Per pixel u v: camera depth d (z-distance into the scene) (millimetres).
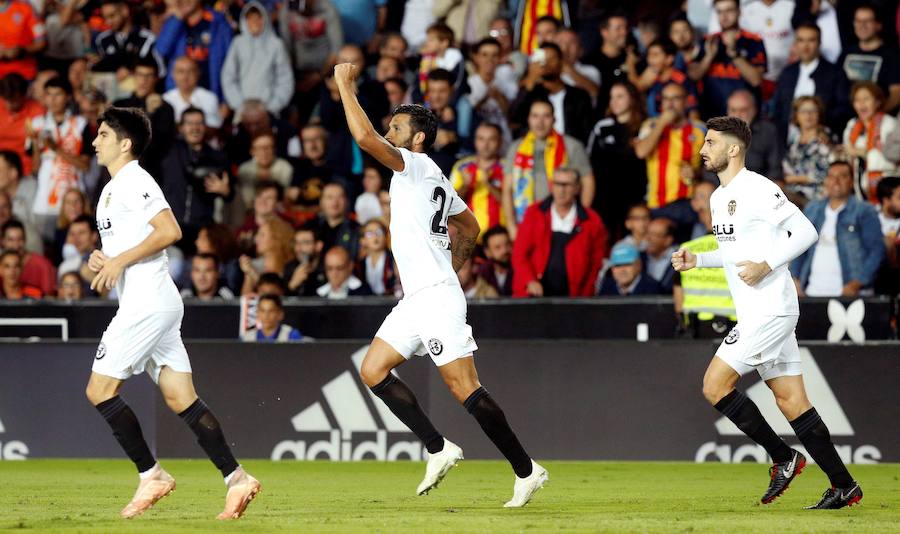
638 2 49812
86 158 48844
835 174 39938
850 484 22641
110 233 21109
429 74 45906
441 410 36781
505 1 49938
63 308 40500
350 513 21828
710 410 35969
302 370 37188
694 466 35281
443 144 45438
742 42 46469
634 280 40094
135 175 21062
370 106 47312
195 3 50312
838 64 45438
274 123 48094
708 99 46500
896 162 42656
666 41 45562
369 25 51781
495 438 22312
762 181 22391
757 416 22703
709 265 23234
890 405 35312
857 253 39781
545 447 36500
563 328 38188
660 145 43594
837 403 35562
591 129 45312
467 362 22156
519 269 40375
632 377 36312
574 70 46656
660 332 37750
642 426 36188
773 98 45719
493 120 46688
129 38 51094
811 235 22031
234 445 37250
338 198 42719
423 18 51844
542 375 36656
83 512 22359
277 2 50781
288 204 46156
